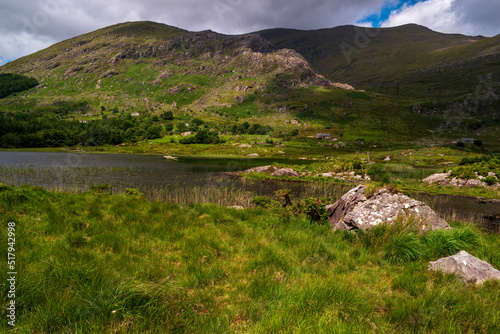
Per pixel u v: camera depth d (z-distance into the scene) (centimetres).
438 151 9900
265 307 370
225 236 732
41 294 328
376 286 484
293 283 449
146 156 9225
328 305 374
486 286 467
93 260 448
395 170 5278
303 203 1141
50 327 279
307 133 18012
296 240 752
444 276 504
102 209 933
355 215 895
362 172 4484
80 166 5247
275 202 1354
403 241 682
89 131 13188
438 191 2883
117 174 4156
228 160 8469
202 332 298
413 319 353
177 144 13162
